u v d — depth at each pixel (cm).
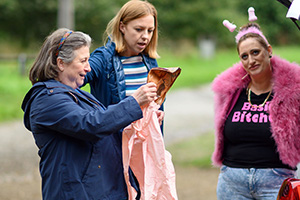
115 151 452
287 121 473
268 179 480
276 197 476
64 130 407
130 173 474
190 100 2433
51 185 413
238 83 510
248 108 502
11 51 4469
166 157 481
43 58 424
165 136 1536
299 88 473
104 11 4109
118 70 520
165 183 470
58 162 413
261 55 486
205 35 5325
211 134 1549
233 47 5459
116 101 517
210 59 4744
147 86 425
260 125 486
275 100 479
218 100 524
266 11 1361
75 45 418
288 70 485
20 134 1593
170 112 2042
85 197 410
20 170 1143
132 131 458
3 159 1242
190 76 3462
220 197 512
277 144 475
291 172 485
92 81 519
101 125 404
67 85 427
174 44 5269
